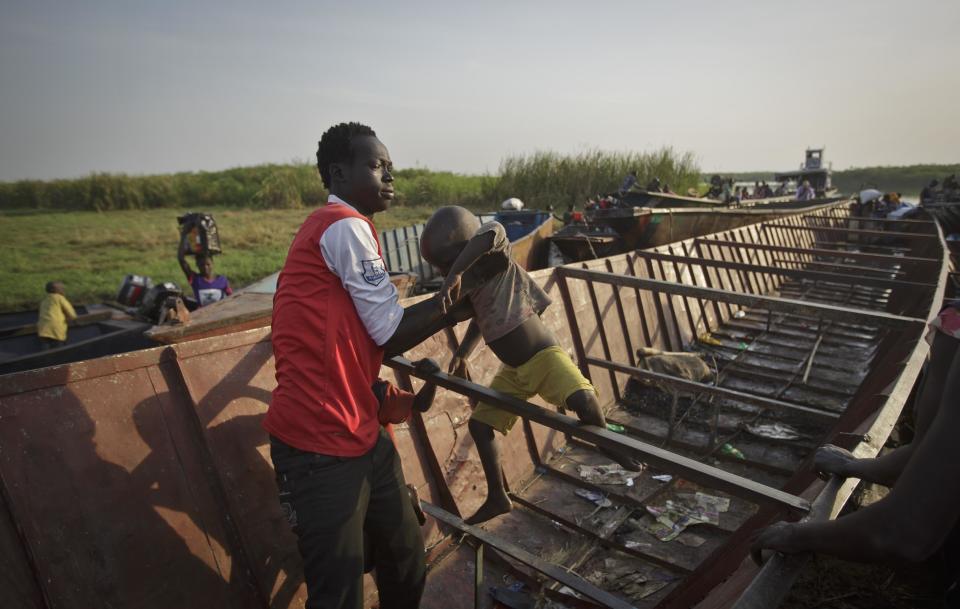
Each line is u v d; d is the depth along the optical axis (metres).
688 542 3.49
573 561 3.29
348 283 1.75
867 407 3.15
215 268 14.78
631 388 5.75
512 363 2.56
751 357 6.95
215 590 2.27
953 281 7.02
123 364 2.27
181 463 2.32
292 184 31.83
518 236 12.60
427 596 2.95
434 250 2.33
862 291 10.62
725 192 20.69
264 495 2.53
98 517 2.04
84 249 18.48
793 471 4.29
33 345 8.23
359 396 1.86
